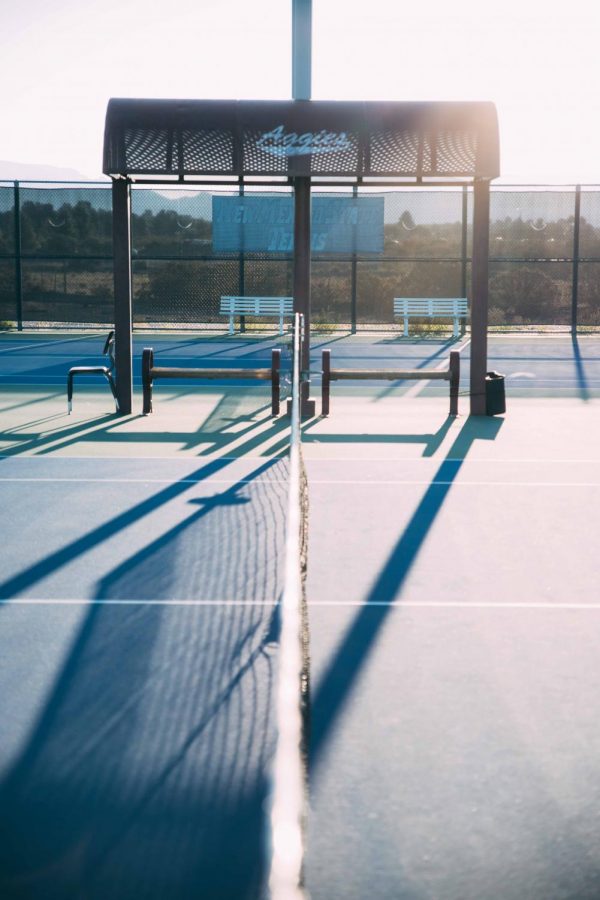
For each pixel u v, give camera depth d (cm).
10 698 519
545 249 3803
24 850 377
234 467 1151
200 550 809
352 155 1470
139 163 1462
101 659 575
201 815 400
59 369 2250
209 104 1445
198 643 600
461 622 645
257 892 347
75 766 442
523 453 1245
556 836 391
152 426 1452
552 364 2416
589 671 562
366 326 3466
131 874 360
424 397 1828
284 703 311
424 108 1459
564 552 813
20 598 689
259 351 2662
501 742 472
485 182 1522
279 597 689
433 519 918
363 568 764
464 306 3175
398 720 495
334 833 391
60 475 1106
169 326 3497
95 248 4031
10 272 4203
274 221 2753
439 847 382
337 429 1431
